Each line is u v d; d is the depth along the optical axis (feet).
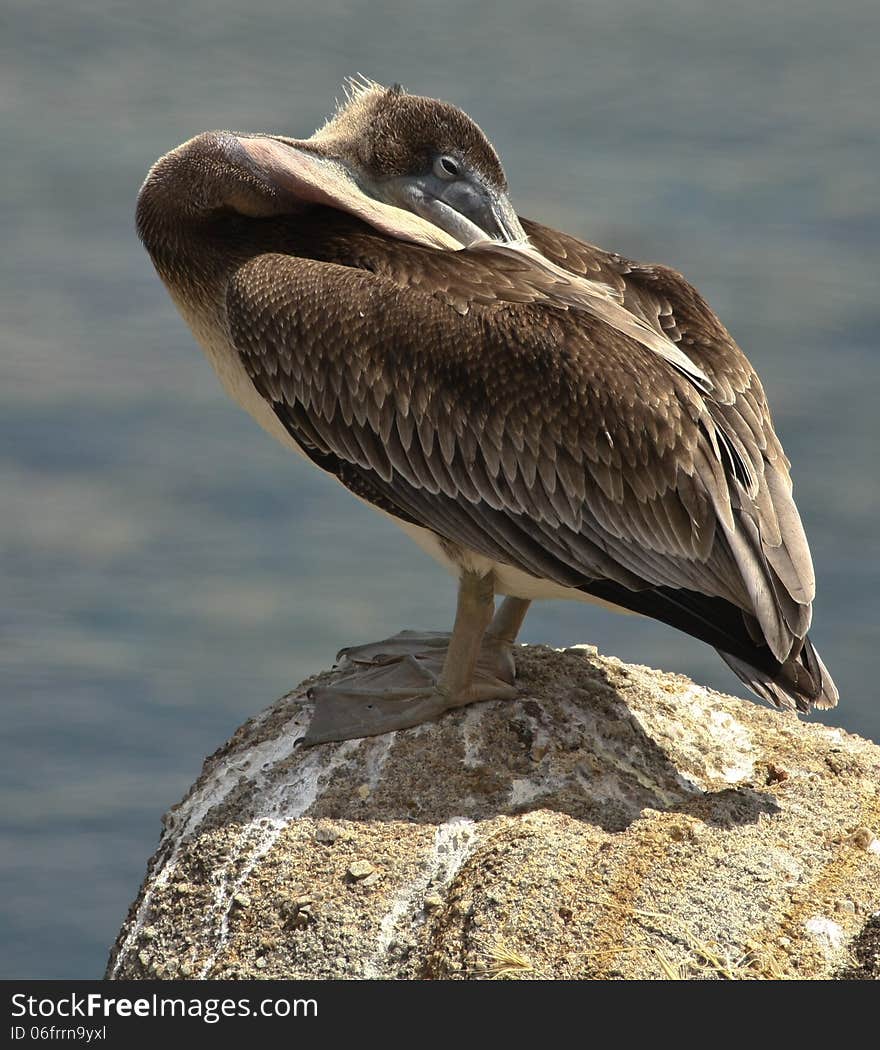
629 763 37.40
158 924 35.47
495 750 37.32
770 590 36.24
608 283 41.65
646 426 36.94
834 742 39.01
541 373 37.40
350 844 35.29
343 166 43.70
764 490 37.50
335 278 39.17
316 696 39.19
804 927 32.55
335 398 38.81
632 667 40.52
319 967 33.47
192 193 41.37
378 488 39.29
